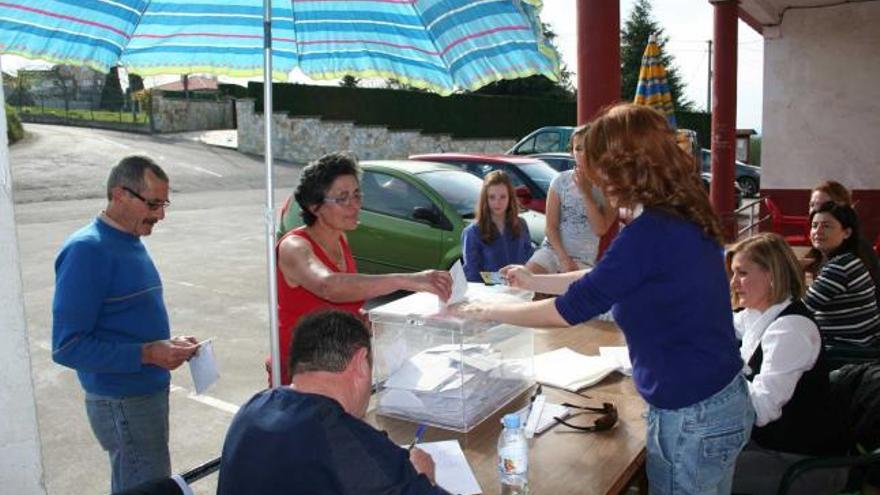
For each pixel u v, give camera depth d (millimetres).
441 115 24969
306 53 2799
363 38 2701
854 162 8883
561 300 1922
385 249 7016
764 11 8523
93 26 2459
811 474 2607
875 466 2637
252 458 1449
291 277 2514
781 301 2670
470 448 2156
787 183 9227
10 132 22750
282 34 2746
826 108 8906
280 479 1416
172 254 10156
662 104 5762
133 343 2492
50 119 30109
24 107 30344
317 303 2615
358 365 1574
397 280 2279
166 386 2652
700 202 1834
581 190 4066
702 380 1815
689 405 1827
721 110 9688
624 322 1902
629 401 2521
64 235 11383
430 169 7457
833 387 2736
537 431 2240
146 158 2564
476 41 2322
